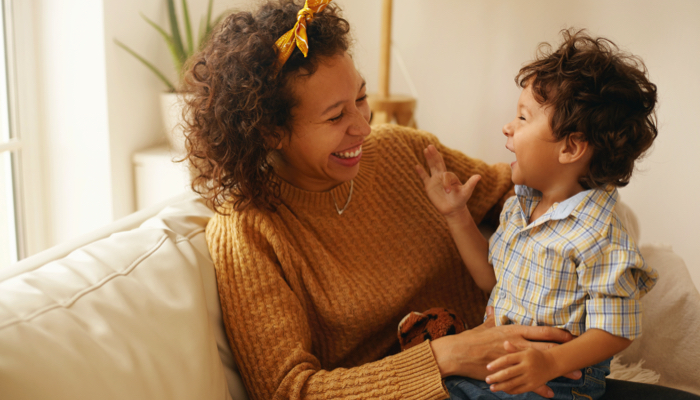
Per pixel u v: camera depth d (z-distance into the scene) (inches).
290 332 34.9
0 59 75.2
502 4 100.7
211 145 38.5
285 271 37.5
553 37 98.5
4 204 77.5
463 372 34.4
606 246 33.6
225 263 37.1
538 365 31.4
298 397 33.1
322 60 36.7
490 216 51.4
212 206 40.7
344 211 42.7
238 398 36.4
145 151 86.4
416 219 45.7
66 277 31.3
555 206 36.1
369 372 34.0
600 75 33.1
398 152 47.6
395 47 111.2
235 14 38.9
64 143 81.8
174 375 30.2
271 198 39.5
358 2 111.8
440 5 105.7
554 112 34.4
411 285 43.1
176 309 32.2
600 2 93.1
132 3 81.4
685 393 37.0
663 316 47.9
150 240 35.8
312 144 38.2
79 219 84.5
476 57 105.8
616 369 47.1
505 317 38.0
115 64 79.7
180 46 82.8
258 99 36.2
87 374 27.0
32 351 26.1
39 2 77.0
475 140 110.9
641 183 94.8
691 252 94.3
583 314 34.7
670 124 91.6
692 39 87.5
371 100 96.3
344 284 39.4
